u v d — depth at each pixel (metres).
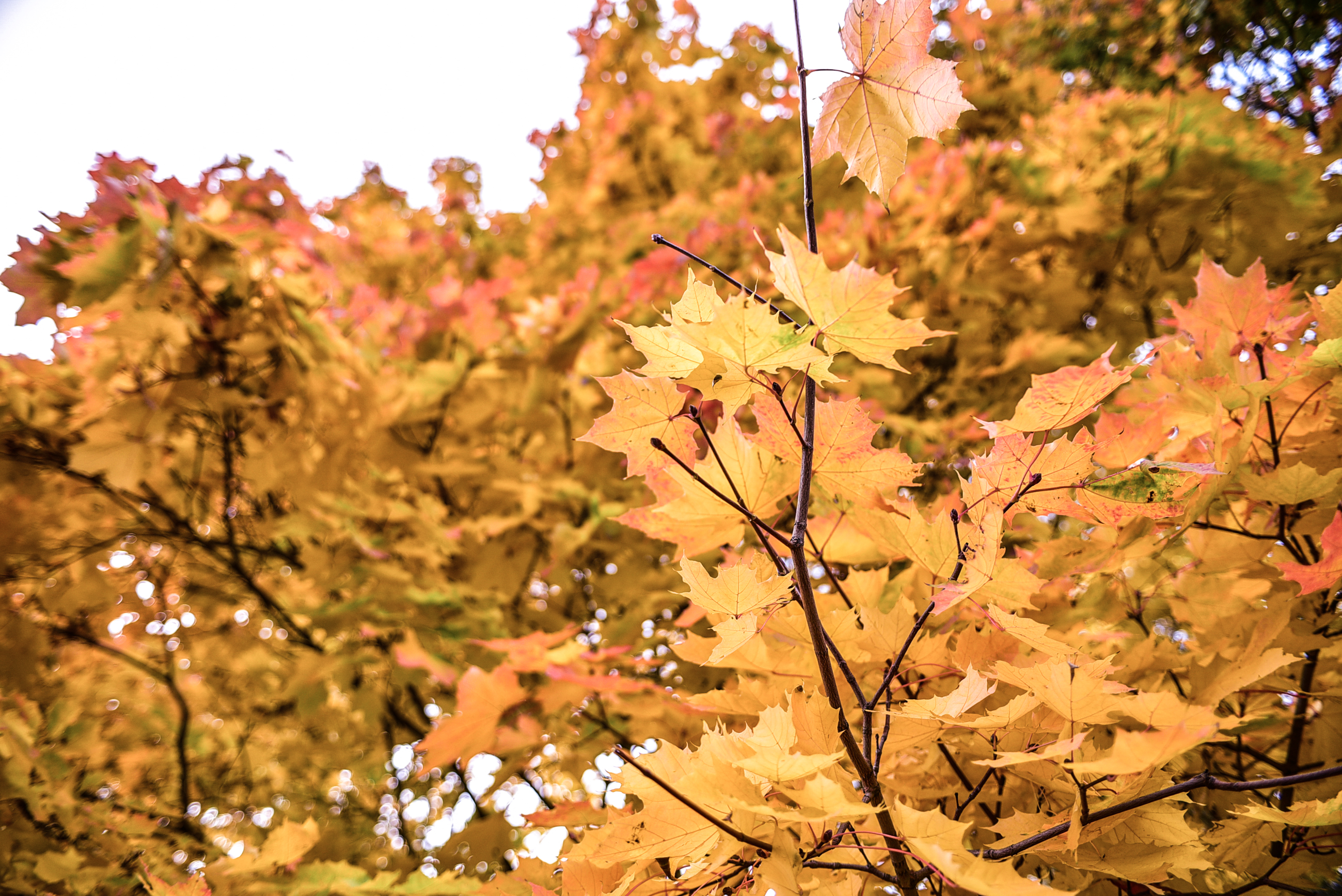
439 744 1.68
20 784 2.61
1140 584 2.02
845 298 1.03
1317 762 1.81
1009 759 1.09
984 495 1.36
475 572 3.46
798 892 1.12
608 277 4.96
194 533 3.50
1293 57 3.67
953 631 1.74
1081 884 1.58
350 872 2.37
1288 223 3.62
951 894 1.44
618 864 1.43
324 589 3.37
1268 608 1.49
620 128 6.32
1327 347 1.52
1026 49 5.23
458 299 4.02
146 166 3.06
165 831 2.95
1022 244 4.03
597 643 3.13
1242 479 1.53
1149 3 4.34
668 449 1.38
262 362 3.34
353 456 3.51
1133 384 2.14
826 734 1.30
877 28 1.23
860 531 1.54
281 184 3.80
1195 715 1.02
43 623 3.60
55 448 3.30
